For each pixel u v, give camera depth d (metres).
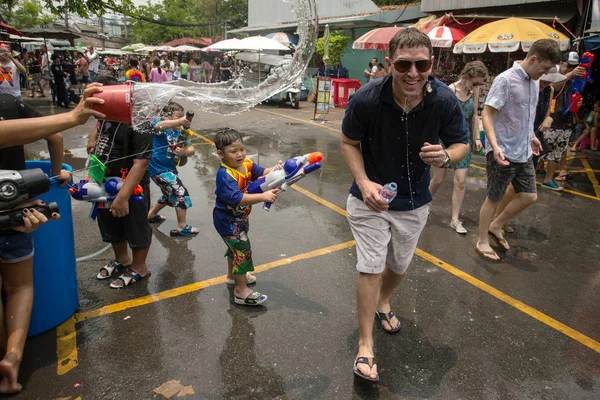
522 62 3.78
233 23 28.86
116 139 3.19
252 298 3.25
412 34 2.09
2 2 11.93
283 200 5.78
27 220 2.07
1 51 8.80
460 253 4.34
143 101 2.06
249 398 2.41
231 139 2.97
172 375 2.56
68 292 3.02
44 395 2.38
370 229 2.50
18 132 1.90
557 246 4.61
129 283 3.55
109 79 2.86
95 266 3.85
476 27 11.02
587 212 5.69
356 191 2.57
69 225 2.97
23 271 2.50
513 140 3.92
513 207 4.31
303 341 2.90
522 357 2.82
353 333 2.99
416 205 2.54
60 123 1.95
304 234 4.66
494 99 3.80
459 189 4.83
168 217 5.06
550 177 6.68
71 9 10.38
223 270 3.84
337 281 3.69
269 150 8.63
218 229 3.17
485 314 3.30
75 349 2.76
